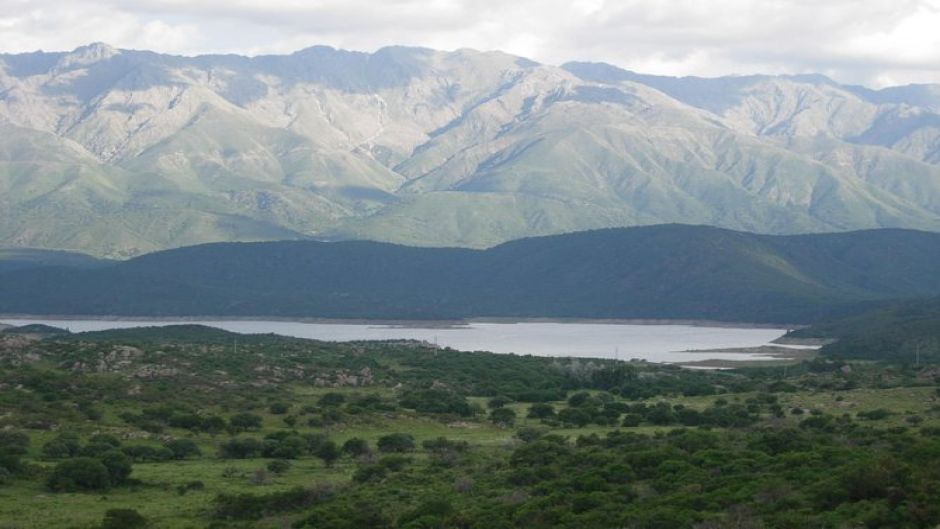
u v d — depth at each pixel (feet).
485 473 426.10
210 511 374.84
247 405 629.10
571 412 629.51
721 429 553.64
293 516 362.94
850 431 490.90
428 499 373.81
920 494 297.53
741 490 337.52
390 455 489.26
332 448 492.13
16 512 372.79
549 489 373.61
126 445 497.87
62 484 410.72
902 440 432.25
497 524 324.19
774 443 433.07
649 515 314.14
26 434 495.00
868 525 284.20
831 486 319.68
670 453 413.39
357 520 342.44
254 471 455.63
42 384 608.60
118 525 345.92
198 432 547.08
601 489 367.66
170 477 440.45
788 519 293.43
